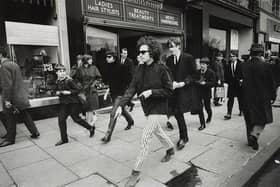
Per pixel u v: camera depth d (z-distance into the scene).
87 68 5.51
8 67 4.33
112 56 4.88
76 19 6.76
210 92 5.51
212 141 4.34
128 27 8.17
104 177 3.07
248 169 3.20
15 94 4.44
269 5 17.59
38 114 6.25
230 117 6.09
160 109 2.92
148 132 2.88
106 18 7.49
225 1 12.23
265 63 3.75
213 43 13.92
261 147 4.02
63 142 4.40
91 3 7.08
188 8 10.73
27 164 3.55
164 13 9.73
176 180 2.96
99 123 5.89
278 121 5.75
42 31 6.24
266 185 3.00
